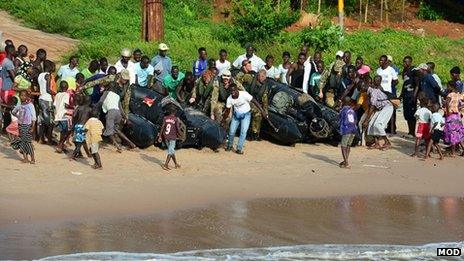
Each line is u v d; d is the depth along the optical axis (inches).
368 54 1817.2
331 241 751.7
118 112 1040.8
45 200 822.5
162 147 1081.4
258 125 1152.2
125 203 834.2
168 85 1165.7
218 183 939.3
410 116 1248.2
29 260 652.1
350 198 911.0
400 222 824.9
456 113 1149.7
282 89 1183.6
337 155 1128.2
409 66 1253.1
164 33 1770.4
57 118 1004.6
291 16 1833.2
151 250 696.4
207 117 1116.5
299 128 1158.3
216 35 1835.6
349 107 1056.8
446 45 1977.1
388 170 1054.4
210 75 1136.2
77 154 989.2
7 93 1069.1
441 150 1182.9
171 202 848.9
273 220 807.7
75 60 1107.9
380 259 716.0
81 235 724.0
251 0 1886.1
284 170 1024.9
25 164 947.3
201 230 761.0
